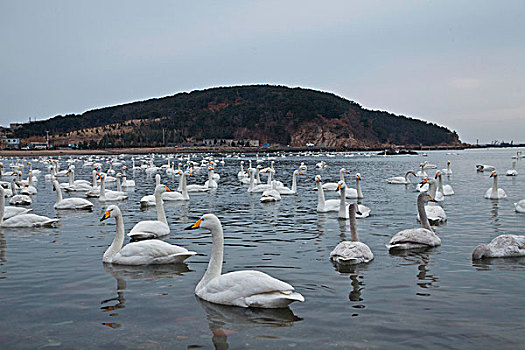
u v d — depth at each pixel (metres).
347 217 19.84
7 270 11.87
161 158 117.31
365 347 7.46
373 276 11.10
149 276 11.32
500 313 8.75
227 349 7.42
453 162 82.25
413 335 7.86
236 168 69.69
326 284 10.55
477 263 12.13
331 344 7.57
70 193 32.47
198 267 12.13
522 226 17.31
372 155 130.62
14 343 7.70
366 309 9.02
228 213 21.84
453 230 16.66
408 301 9.41
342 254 12.09
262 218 20.19
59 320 8.64
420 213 15.16
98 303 9.48
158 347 7.52
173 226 18.28
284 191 30.73
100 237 16.05
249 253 13.55
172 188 38.25
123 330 8.18
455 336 7.81
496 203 24.23
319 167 66.00
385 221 18.95
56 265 12.34
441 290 10.04
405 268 11.73
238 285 9.20
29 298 9.79
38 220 18.11
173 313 8.92
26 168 70.19
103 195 27.14
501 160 90.38
